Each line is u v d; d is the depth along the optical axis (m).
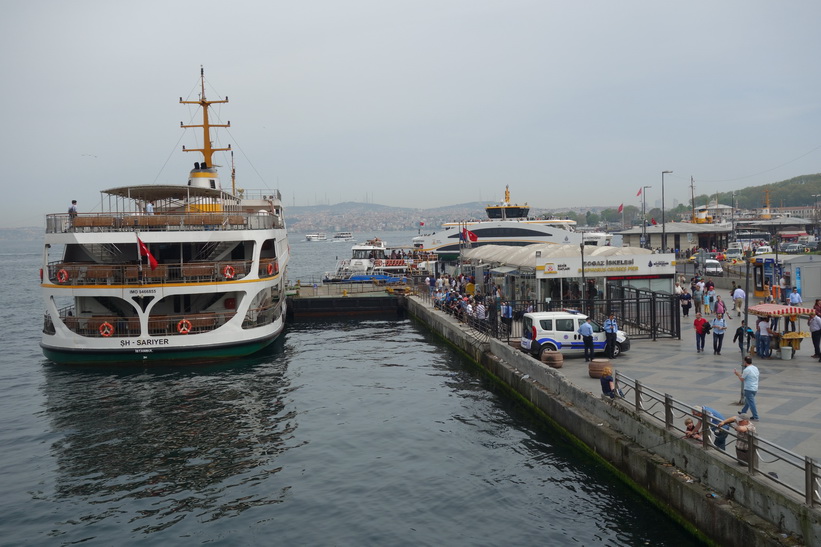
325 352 41.31
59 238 35.00
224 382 32.69
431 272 79.69
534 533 16.47
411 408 27.95
